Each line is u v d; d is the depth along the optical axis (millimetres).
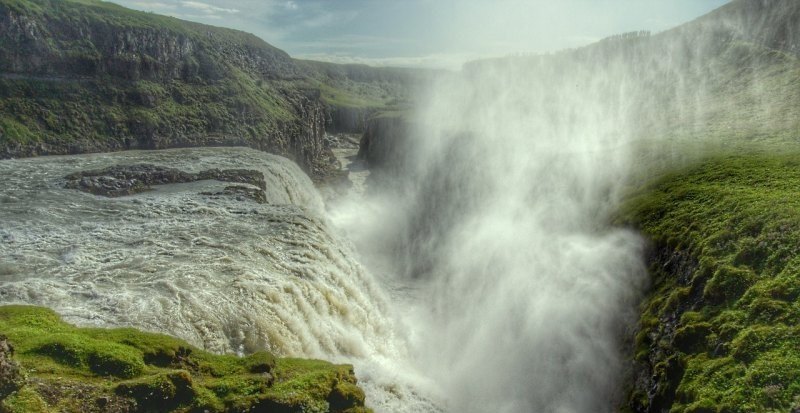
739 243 24547
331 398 17797
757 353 18750
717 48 81438
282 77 130625
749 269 22750
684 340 22359
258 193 45625
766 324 19688
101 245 29875
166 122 77062
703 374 19938
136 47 81562
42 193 41531
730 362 19328
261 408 16172
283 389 17203
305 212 40156
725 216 27234
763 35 75562
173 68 87938
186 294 23359
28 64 67688
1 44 65562
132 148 71250
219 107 87688
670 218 30719
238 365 18156
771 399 16719
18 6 69000
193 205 39844
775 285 20875
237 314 22391
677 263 27500
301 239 33656
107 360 16297
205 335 20844
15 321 18672
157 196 42281
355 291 32406
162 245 30219
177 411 15234
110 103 73250
